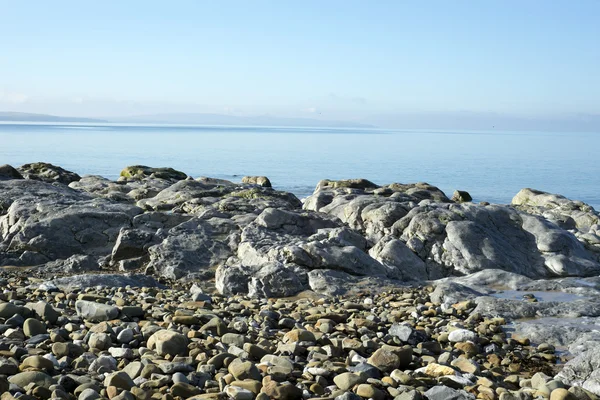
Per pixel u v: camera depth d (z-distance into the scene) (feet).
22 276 41.16
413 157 363.15
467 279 39.17
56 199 55.36
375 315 30.01
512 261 45.70
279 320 28.27
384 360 21.30
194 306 30.83
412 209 51.34
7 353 19.81
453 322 29.09
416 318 30.14
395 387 18.97
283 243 43.57
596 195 176.55
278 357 20.67
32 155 297.53
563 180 219.61
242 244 43.86
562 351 26.07
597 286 37.35
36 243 45.42
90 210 49.32
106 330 23.39
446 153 424.87
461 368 21.97
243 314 29.37
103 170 221.25
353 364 21.35
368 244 47.34
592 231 74.08
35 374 17.26
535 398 18.90
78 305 26.73
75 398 16.58
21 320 24.16
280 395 17.37
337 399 17.20
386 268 41.32
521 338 27.27
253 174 221.66
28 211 49.57
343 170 250.98
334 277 37.96
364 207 55.16
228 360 20.12
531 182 210.79
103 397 16.26
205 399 16.53
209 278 41.50
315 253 39.91
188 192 66.33
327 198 70.18
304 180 199.82
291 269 38.75
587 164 315.58
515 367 23.58
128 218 49.34
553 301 32.48
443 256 45.70
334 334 25.35
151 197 70.79
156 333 22.04
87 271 43.11
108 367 19.52
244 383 17.74
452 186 194.80
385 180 213.05
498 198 165.27
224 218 51.96
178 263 42.60
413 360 22.66
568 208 92.22
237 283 37.32
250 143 536.42
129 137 623.36
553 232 49.67
